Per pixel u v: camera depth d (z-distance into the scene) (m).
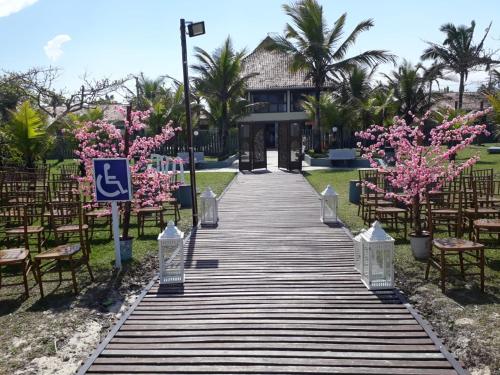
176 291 5.82
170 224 6.15
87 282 6.32
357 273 6.37
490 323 4.72
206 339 4.52
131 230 9.45
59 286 6.19
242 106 26.28
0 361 4.33
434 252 7.22
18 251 5.98
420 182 6.90
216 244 7.99
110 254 7.63
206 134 30.11
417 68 26.84
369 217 9.45
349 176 17.64
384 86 28.28
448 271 6.33
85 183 8.35
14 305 5.59
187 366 4.05
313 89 35.16
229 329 4.73
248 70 37.66
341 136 26.92
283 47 23.89
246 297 5.57
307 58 24.28
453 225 8.39
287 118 35.94
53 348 4.57
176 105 23.91
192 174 9.44
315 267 6.66
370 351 4.23
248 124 20.14
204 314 5.11
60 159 25.80
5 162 17.05
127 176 6.69
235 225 9.48
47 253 5.92
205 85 24.61
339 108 25.64
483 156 23.72
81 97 21.86
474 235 7.51
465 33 29.81
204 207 9.59
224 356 4.20
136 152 7.86
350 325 4.76
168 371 3.98
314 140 27.06
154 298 5.61
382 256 5.67
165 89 31.98
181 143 27.81
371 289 5.70
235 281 6.13
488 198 8.93
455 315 4.94
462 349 4.29
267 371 3.94
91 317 5.27
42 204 8.29
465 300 5.35
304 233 8.68
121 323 4.90
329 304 5.30
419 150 7.02
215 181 16.75
